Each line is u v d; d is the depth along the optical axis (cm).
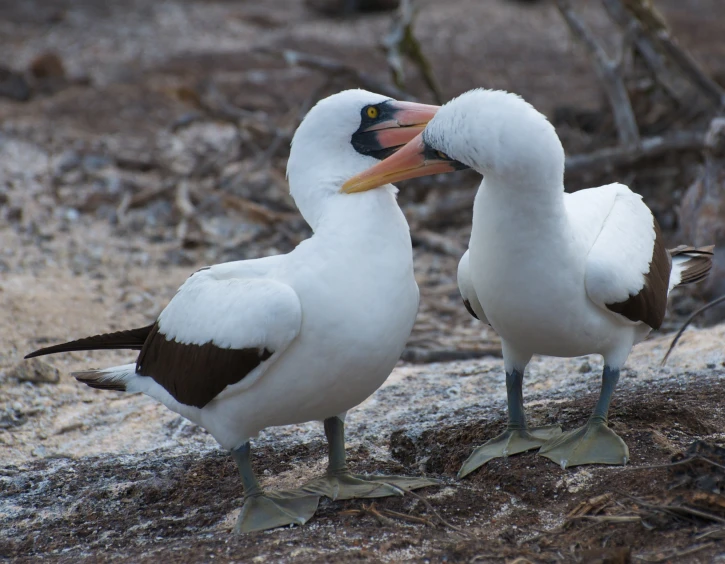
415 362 1343
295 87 2930
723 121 1411
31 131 2495
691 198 1478
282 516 813
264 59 3322
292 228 1897
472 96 774
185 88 2223
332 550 743
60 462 1055
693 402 959
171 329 834
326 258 780
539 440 898
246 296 768
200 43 3600
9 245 1792
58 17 3906
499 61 3275
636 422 919
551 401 1032
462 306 1564
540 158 747
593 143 1989
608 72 1731
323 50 3441
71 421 1170
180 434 1106
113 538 852
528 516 784
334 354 770
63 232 1888
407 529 776
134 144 2419
